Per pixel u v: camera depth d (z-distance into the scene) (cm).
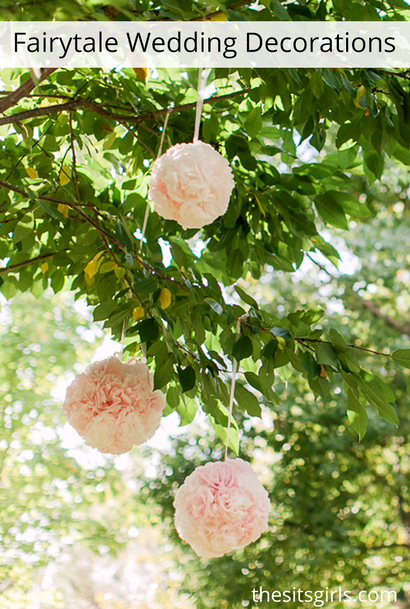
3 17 112
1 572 664
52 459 703
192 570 731
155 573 1111
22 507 683
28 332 720
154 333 145
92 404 141
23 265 216
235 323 156
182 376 148
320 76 161
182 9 137
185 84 220
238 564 663
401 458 724
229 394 161
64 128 216
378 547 699
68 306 744
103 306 159
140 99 216
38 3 110
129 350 180
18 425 698
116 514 795
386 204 729
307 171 228
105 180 249
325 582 676
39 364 717
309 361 154
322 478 691
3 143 225
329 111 194
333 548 647
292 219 238
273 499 692
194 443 724
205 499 125
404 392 689
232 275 251
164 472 717
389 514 742
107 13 134
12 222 210
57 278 239
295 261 258
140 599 1038
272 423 717
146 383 148
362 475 708
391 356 154
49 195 195
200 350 158
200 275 162
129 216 240
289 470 702
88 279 178
